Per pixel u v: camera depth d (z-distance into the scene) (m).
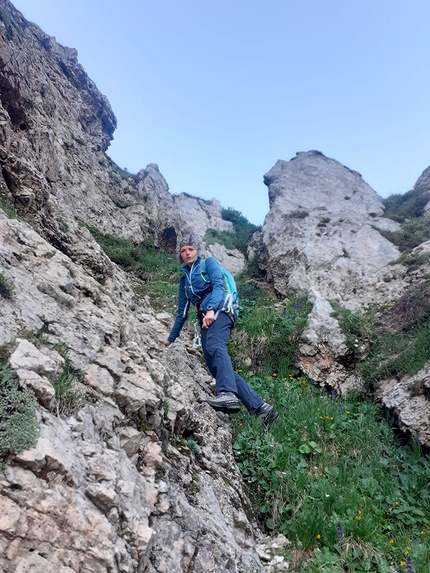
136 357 3.82
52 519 1.96
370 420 5.53
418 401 5.26
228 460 4.32
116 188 12.88
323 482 4.23
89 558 1.92
